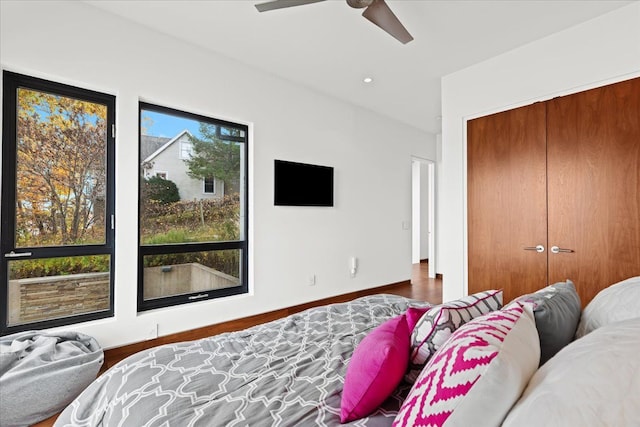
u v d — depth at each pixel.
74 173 2.40
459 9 2.30
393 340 0.96
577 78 2.45
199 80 2.92
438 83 3.64
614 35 2.27
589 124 2.39
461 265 3.19
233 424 0.86
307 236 3.80
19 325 2.18
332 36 2.71
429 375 0.70
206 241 3.08
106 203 2.53
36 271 2.25
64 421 1.12
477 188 3.08
